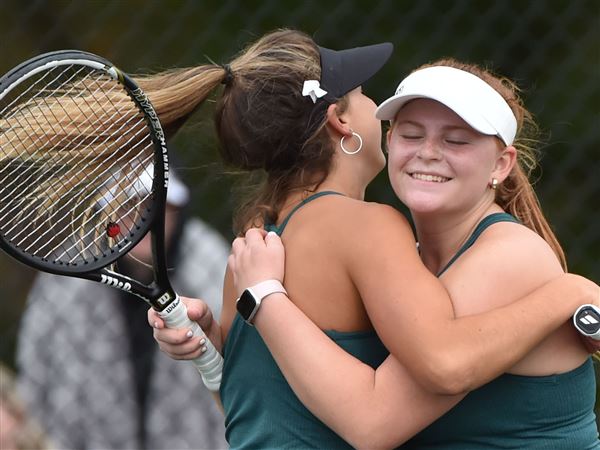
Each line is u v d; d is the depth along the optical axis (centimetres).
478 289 831
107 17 1631
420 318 812
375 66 940
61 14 1623
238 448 913
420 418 826
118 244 921
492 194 884
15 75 853
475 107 827
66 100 941
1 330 1464
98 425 1288
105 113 938
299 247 876
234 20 1653
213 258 1345
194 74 949
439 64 899
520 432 855
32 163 955
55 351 1302
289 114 912
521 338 811
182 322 930
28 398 1291
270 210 916
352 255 852
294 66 919
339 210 874
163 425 1293
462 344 802
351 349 864
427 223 883
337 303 862
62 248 1016
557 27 1625
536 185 1625
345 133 923
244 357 906
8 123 940
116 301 1301
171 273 1325
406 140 854
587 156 1633
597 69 1634
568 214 1619
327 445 873
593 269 1611
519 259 838
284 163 923
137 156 952
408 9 1648
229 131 936
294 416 879
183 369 1302
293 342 844
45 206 952
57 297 1309
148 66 1612
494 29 1625
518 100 952
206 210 1436
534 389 850
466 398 851
